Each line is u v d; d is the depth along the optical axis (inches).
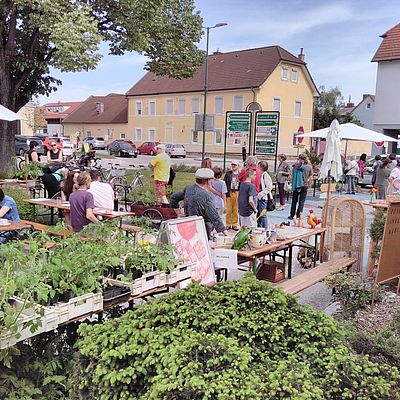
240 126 715.4
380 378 84.4
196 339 90.4
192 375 79.6
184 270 158.9
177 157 1657.2
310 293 238.8
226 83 1684.3
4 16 643.5
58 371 119.9
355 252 281.7
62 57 563.2
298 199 481.4
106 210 298.8
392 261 219.5
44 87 768.3
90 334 98.3
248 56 1743.4
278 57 1644.9
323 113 1999.3
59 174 425.7
